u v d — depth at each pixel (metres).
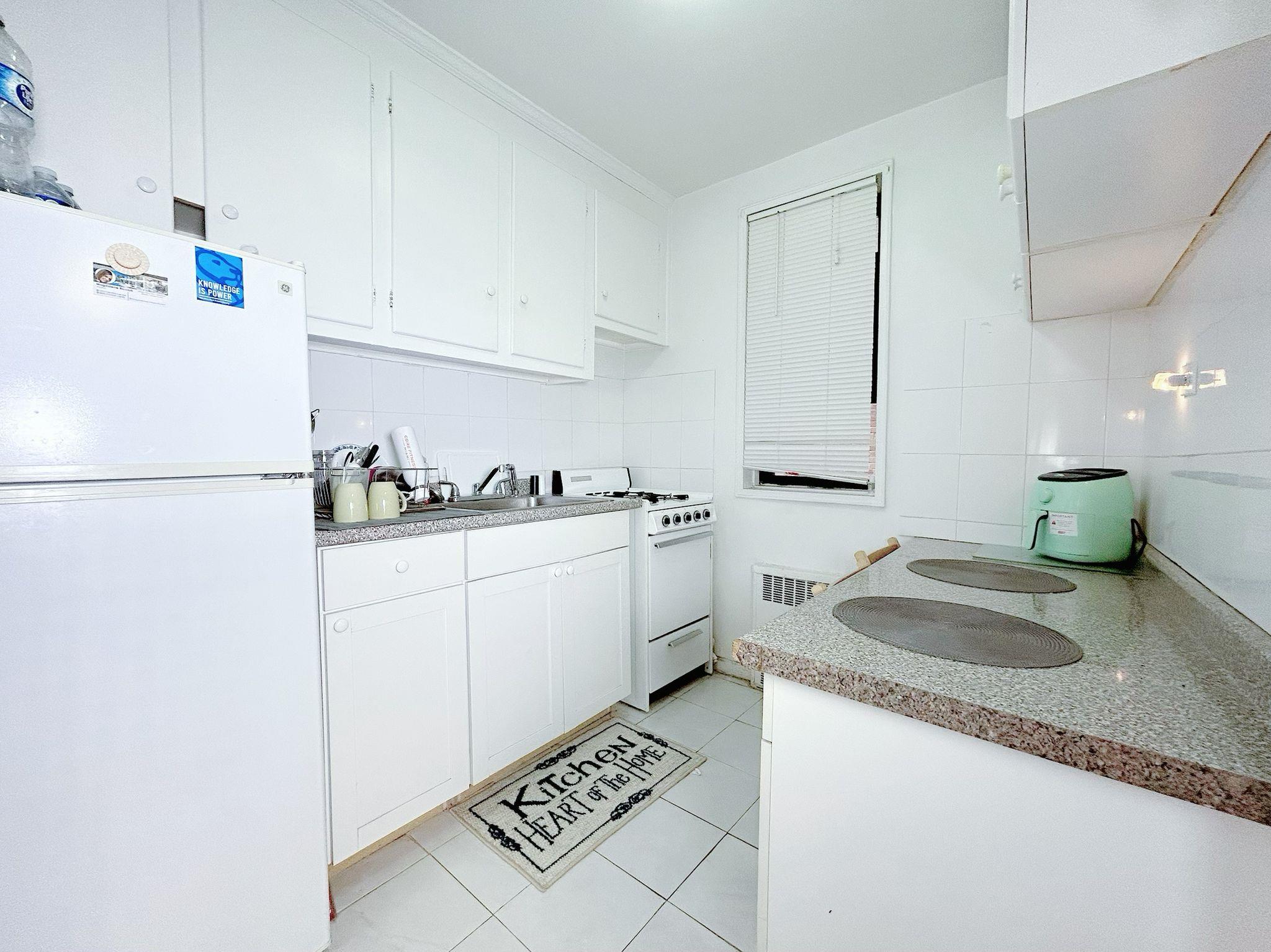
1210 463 0.92
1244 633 0.67
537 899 1.26
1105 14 0.51
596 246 2.28
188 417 0.91
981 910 0.61
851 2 1.45
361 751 1.28
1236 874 0.48
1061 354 1.67
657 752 1.88
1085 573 1.26
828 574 2.22
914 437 1.99
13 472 0.76
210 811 0.95
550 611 1.78
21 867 0.77
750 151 2.25
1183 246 0.99
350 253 1.45
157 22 1.11
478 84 1.75
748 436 2.48
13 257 0.75
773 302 2.38
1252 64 0.45
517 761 1.77
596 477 2.63
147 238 0.86
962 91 1.85
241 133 1.24
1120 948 0.53
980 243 1.83
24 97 0.88
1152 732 0.52
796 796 0.76
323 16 1.38
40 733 0.78
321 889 1.10
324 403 1.73
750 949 1.13
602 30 1.56
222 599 0.96
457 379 2.12
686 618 2.37
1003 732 0.56
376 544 1.30
